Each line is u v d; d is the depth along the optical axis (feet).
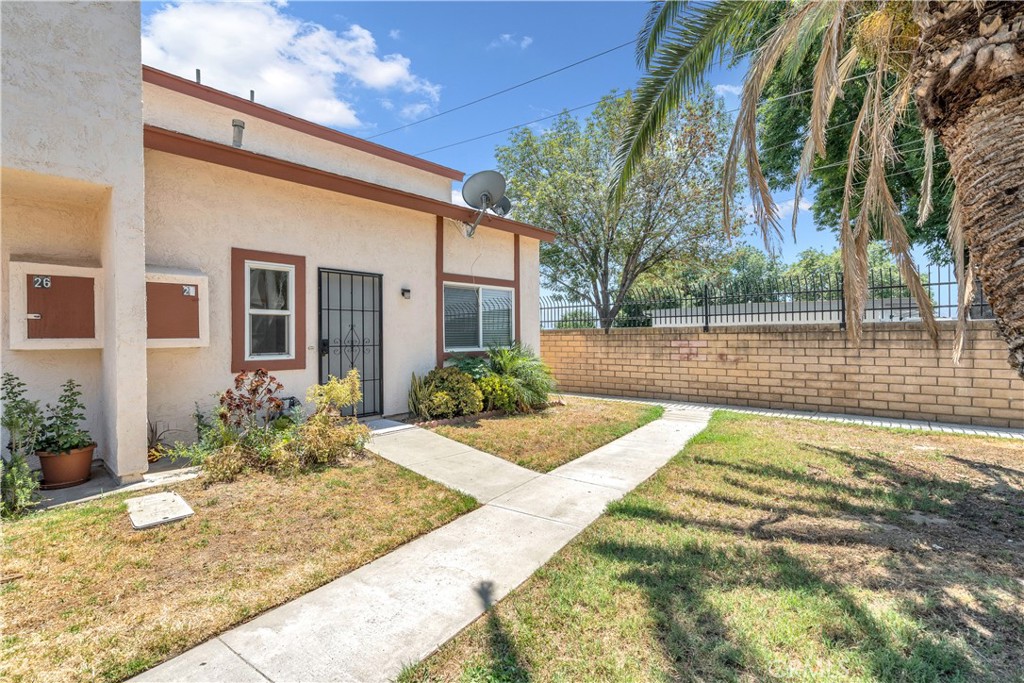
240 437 17.34
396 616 8.81
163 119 24.43
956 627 8.18
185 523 12.26
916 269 20.62
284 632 8.29
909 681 6.97
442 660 7.61
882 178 19.56
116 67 14.94
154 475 15.97
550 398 36.52
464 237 31.27
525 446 21.54
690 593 9.38
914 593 9.24
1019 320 10.59
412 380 27.32
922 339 28.35
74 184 14.60
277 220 21.76
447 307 30.63
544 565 10.75
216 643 7.95
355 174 31.94
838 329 31.04
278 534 11.97
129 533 11.57
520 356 32.01
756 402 34.14
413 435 22.63
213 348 19.62
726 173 18.76
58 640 7.75
